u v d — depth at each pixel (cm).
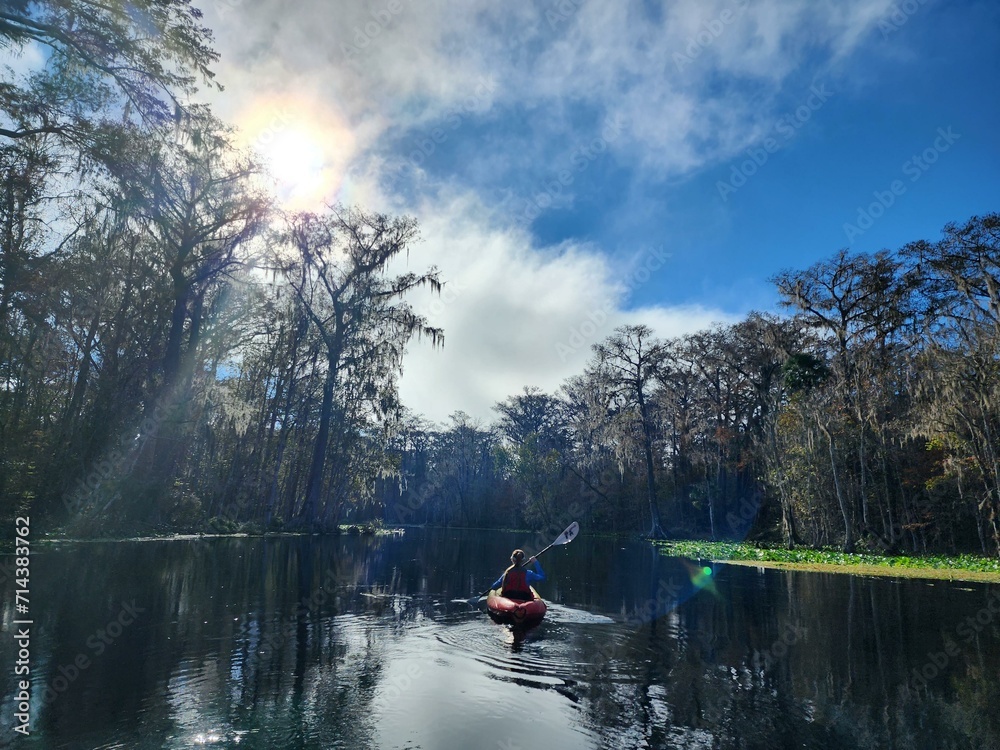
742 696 569
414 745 443
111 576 1184
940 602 1182
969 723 498
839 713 525
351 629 834
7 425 1673
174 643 700
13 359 1716
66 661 615
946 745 455
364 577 1448
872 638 831
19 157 1453
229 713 494
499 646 766
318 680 588
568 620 956
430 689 576
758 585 1478
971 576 1714
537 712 520
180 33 1359
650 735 473
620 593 1314
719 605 1132
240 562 1596
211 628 787
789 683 612
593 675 637
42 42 1293
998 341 2100
